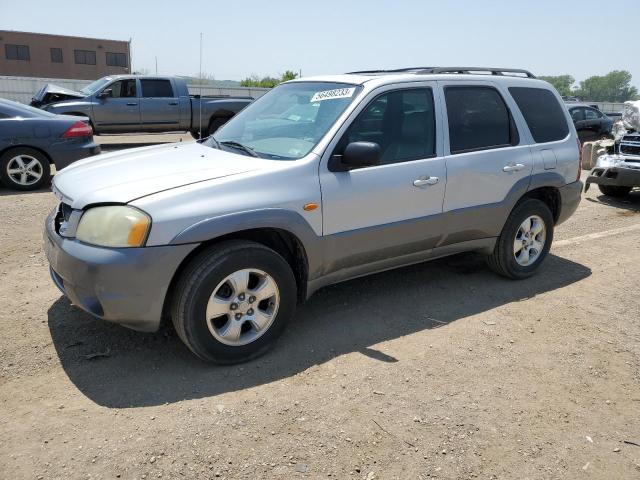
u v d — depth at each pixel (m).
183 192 3.15
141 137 17.67
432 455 2.70
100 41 52.12
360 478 2.53
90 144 8.88
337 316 4.16
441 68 4.46
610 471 2.66
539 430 2.94
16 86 25.27
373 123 3.89
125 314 3.11
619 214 8.10
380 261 4.10
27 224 6.36
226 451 2.65
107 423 2.82
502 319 4.23
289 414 2.95
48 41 50.22
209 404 3.01
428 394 3.20
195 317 3.19
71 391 3.10
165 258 3.05
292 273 3.54
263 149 3.88
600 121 19.25
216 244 3.28
